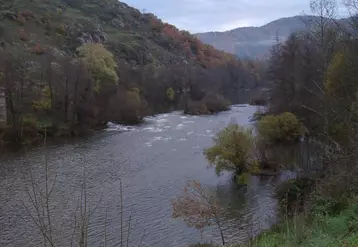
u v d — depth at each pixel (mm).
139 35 132250
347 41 28500
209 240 23344
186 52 148750
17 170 37312
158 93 94312
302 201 23531
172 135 56219
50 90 60594
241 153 35406
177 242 23297
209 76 114812
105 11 142375
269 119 48406
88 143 50969
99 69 71688
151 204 29406
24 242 23141
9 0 113500
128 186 33656
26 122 52688
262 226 23984
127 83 85125
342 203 14945
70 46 96625
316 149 40062
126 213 27578
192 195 30734
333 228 11039
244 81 143125
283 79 59406
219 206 27000
